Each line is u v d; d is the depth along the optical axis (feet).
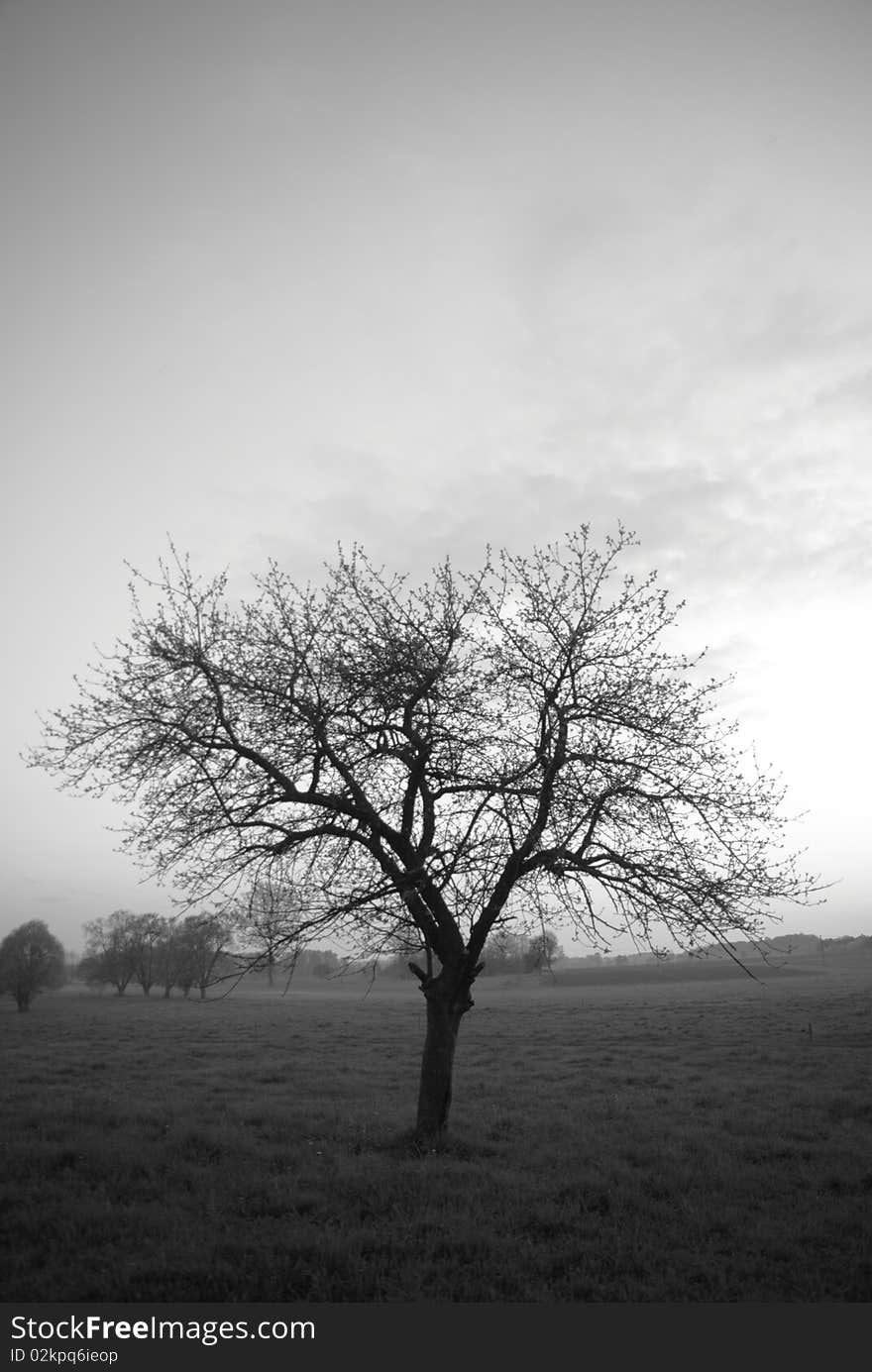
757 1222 34.78
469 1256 31.17
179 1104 63.62
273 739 47.85
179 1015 192.13
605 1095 72.28
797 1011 155.63
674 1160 45.91
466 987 49.11
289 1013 192.85
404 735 47.83
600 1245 32.19
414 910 47.16
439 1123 47.98
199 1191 38.37
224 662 48.62
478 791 46.96
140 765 46.93
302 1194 37.47
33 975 308.40
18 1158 43.78
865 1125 57.47
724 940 43.45
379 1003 240.94
